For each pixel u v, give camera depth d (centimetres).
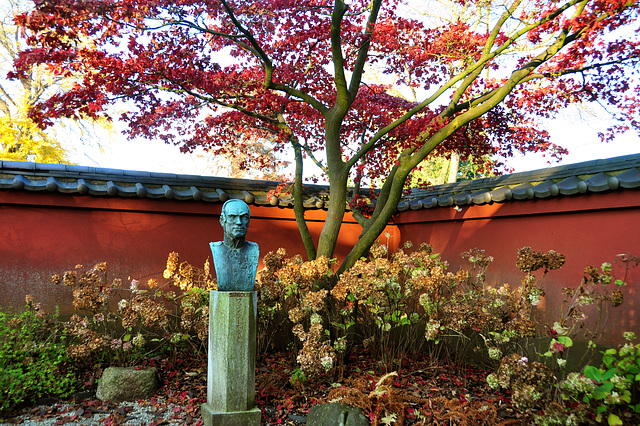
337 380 476
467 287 578
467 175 1579
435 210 661
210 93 539
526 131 641
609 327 441
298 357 420
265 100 585
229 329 362
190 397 434
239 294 368
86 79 476
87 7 399
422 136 548
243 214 373
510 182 577
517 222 551
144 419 390
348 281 466
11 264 541
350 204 667
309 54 658
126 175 617
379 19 616
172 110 595
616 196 438
